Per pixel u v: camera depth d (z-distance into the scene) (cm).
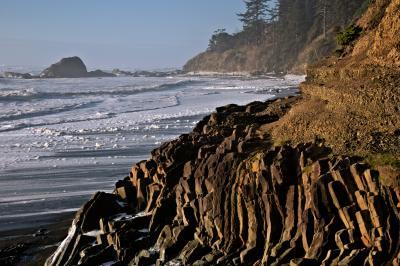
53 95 11812
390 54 2855
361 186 1928
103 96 11931
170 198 2766
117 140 6012
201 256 2356
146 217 2778
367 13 4212
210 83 16500
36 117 8162
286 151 2272
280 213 2183
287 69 17925
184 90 13600
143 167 3195
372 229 1803
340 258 1816
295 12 18912
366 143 2212
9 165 4838
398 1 3039
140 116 8056
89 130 6725
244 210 2292
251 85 14325
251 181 2302
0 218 3484
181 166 2934
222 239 2342
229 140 2866
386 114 2345
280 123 2970
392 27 2995
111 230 2767
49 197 3875
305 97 3706
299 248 2031
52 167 4753
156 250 2519
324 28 15562
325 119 2608
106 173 4509
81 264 2570
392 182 1817
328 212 1978
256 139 2825
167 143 3466
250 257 2186
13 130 6856
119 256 2564
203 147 2917
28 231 3281
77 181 4272
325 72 3544
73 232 2952
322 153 2297
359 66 3080
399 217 1756
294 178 2208
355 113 2500
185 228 2503
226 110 4116
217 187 2433
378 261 1723
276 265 2009
